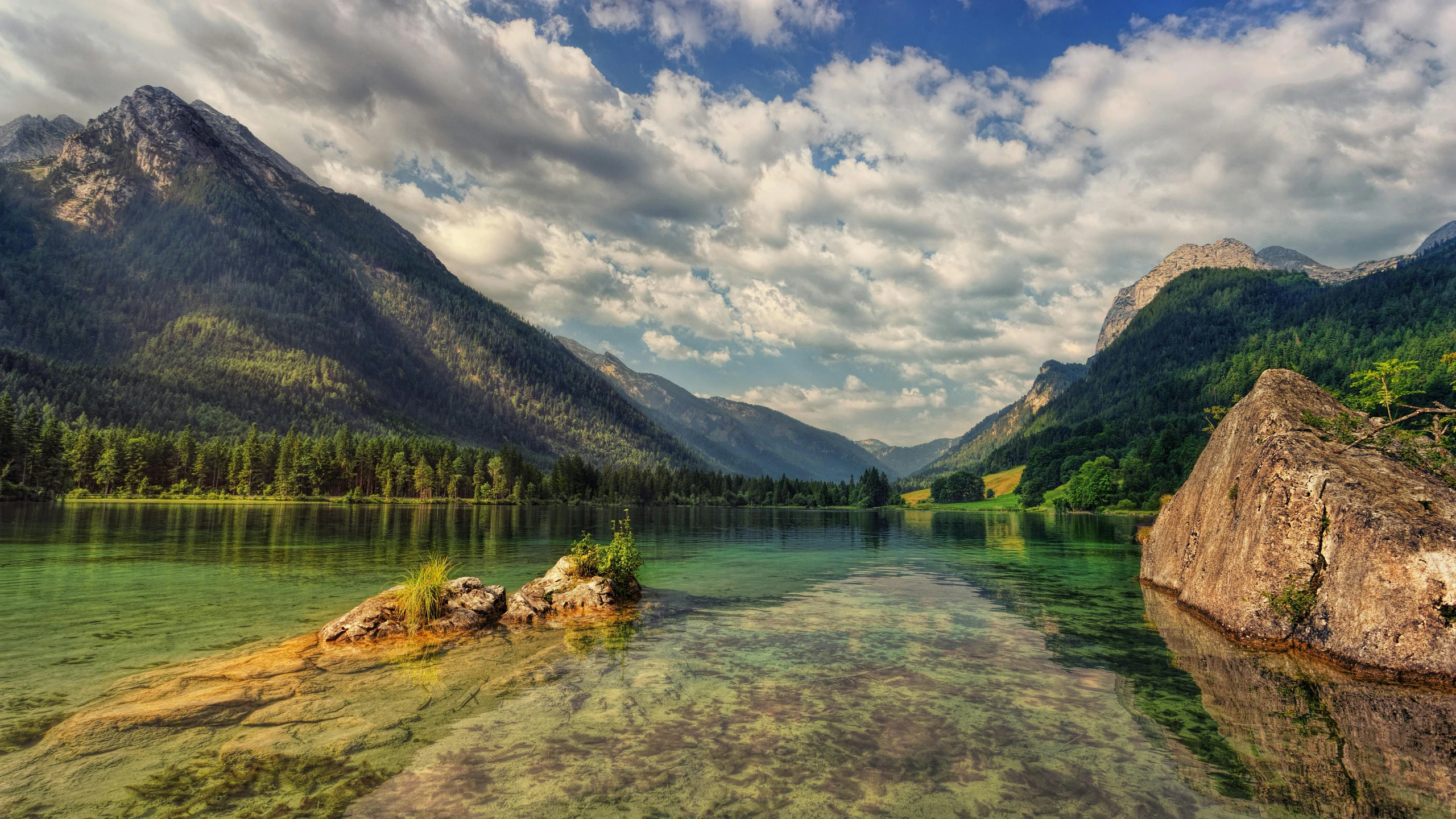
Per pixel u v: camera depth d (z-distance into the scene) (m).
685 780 8.34
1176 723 10.77
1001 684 12.98
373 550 42.09
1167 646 16.52
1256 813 7.57
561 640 16.89
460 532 63.91
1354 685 13.06
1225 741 9.96
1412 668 13.23
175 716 10.55
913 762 9.05
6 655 14.59
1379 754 9.45
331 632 16.11
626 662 14.56
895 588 28.11
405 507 142.00
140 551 37.97
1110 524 103.12
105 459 133.50
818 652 15.66
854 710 11.27
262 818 7.23
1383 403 19.06
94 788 7.94
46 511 81.12
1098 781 8.48
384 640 16.39
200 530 57.12
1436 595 13.34
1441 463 16.88
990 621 20.11
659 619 20.12
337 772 8.47
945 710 11.34
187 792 7.84
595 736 9.92
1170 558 27.05
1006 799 7.90
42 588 24.33
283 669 13.58
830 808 7.61
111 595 22.94
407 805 7.57
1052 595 25.91
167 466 149.62
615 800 7.75
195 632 17.25
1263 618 16.78
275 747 9.33
